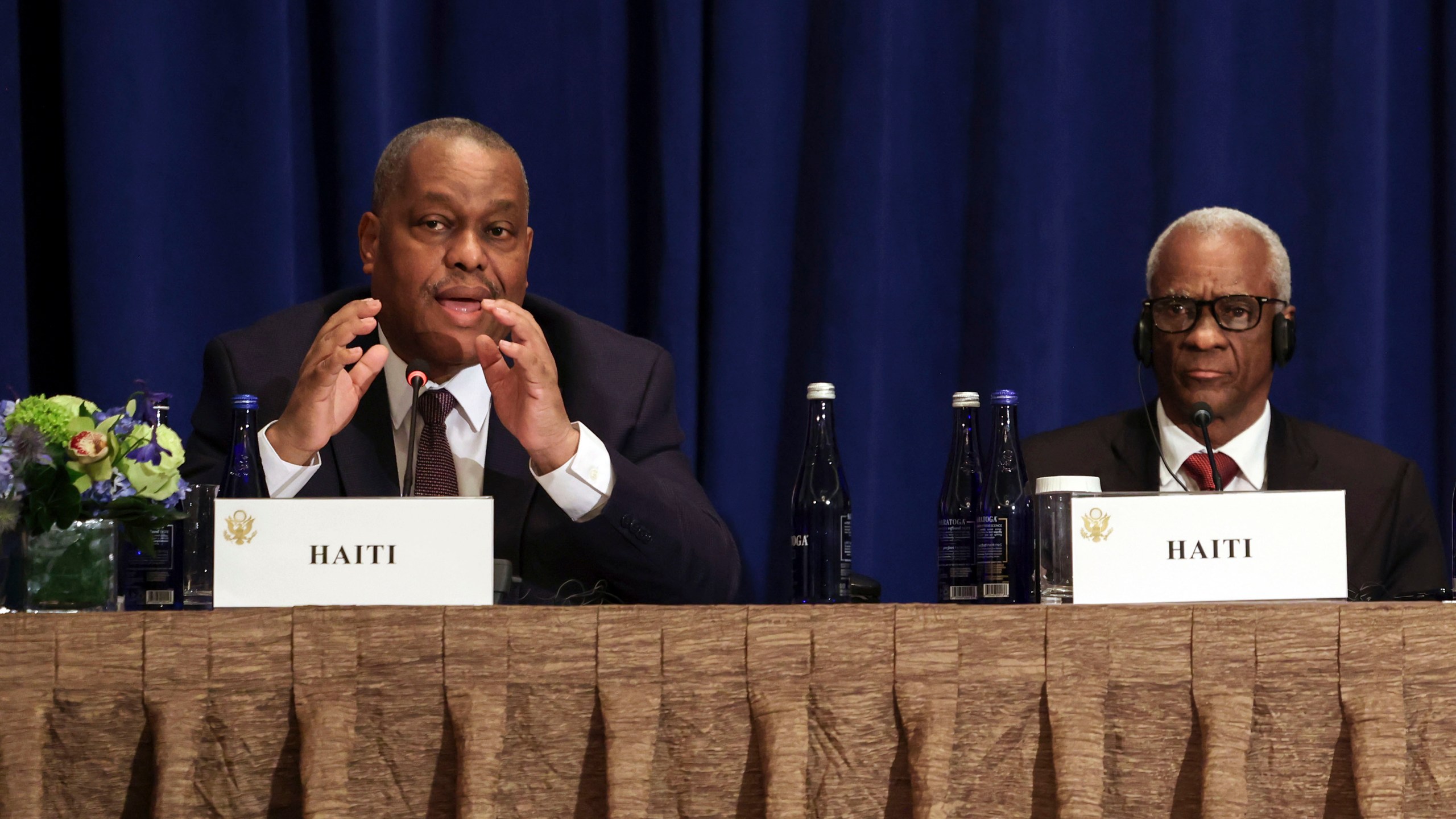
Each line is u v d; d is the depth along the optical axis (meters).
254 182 8.45
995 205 8.74
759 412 8.60
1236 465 7.30
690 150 8.62
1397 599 5.81
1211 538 4.47
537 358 5.56
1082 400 8.98
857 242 8.64
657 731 4.03
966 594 5.48
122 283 8.20
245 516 4.36
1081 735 4.02
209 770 3.96
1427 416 9.01
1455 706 4.04
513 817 4.02
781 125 8.73
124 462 4.71
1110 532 4.49
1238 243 7.46
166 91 8.34
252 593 4.34
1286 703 4.06
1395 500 7.43
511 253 6.55
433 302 6.39
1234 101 8.96
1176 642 4.08
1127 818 4.05
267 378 6.66
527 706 4.04
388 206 6.51
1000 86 8.77
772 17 8.70
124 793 3.96
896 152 8.86
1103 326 9.00
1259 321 7.41
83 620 3.95
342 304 7.11
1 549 4.61
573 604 5.92
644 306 8.88
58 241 8.62
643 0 8.93
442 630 4.02
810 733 4.06
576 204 8.76
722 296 8.62
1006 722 4.07
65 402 4.79
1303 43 8.94
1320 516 4.46
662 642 4.05
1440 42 8.97
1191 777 4.05
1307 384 8.88
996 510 5.46
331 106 8.60
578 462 5.73
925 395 8.86
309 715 3.96
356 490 6.34
